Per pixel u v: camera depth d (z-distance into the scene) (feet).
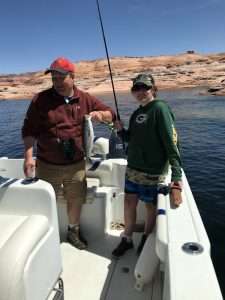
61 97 10.55
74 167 10.98
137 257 10.85
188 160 39.34
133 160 10.28
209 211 24.08
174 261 6.09
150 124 9.64
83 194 11.30
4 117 96.63
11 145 52.16
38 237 7.06
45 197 7.93
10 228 7.41
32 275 6.70
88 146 10.82
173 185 8.84
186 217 7.73
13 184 8.21
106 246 11.50
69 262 10.62
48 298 7.75
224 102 105.29
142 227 12.28
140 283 9.20
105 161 12.89
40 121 10.70
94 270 10.25
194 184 30.35
